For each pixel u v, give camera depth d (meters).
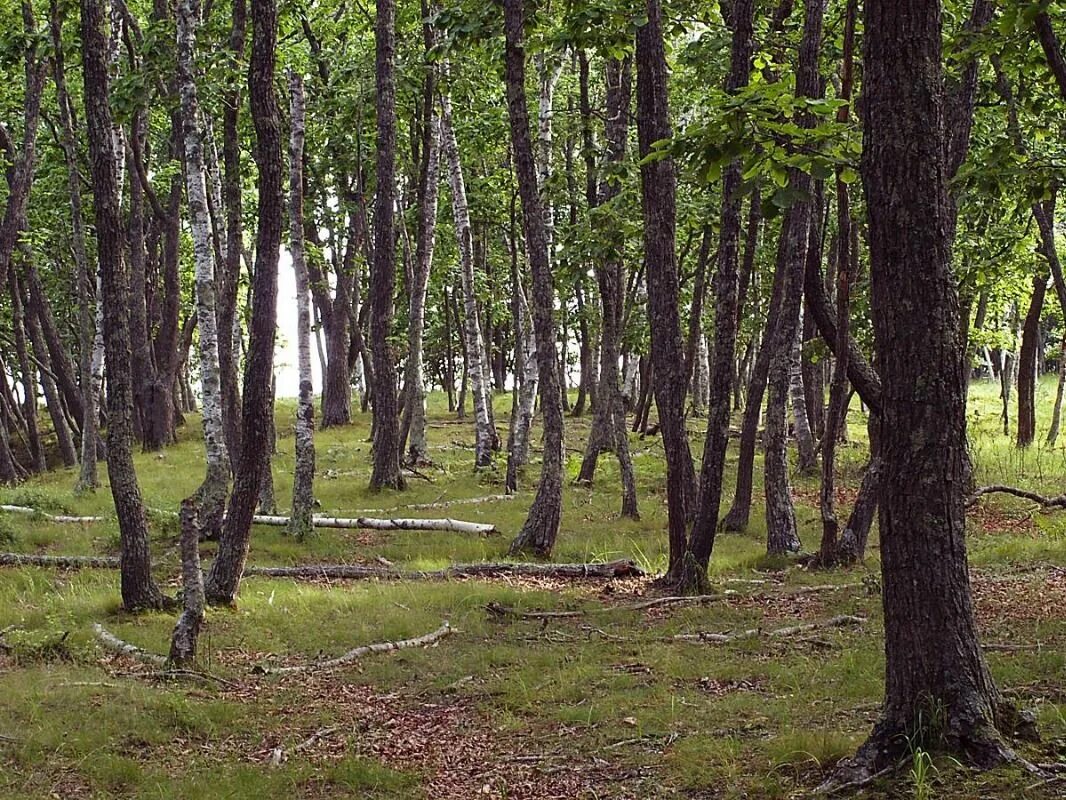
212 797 6.10
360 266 32.72
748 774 5.99
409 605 11.49
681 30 14.91
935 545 5.41
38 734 6.97
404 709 8.01
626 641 9.79
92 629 9.84
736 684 8.14
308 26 26.47
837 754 5.96
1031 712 5.73
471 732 7.38
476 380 23.38
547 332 14.85
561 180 19.70
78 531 15.82
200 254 12.85
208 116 20.47
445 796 6.21
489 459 23.36
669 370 12.25
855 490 20.30
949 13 13.73
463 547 15.34
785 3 13.24
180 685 8.40
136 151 21.58
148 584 10.81
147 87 16.11
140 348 28.03
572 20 13.39
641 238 17.92
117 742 7.03
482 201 27.11
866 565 13.26
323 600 11.66
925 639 5.43
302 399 15.95
